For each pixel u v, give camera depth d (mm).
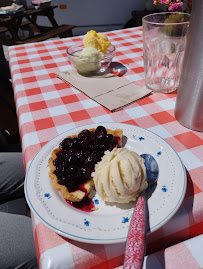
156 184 541
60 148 631
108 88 997
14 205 989
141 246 385
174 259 438
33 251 693
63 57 1366
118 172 501
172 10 1212
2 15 3166
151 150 634
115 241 418
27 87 1064
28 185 540
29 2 3912
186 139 719
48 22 4281
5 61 1829
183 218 501
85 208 521
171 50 946
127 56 1317
